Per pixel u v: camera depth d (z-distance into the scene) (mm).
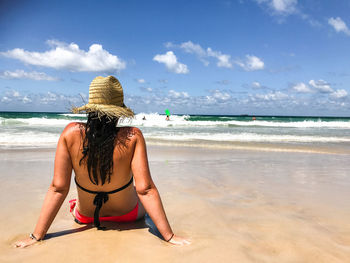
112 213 2480
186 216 2943
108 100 2201
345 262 1980
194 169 5832
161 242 2197
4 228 2486
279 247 2197
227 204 3414
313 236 2451
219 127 26531
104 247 2057
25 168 5500
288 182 4773
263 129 24062
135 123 28812
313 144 12242
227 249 2111
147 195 2229
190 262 1883
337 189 4320
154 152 8492
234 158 7629
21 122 24578
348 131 23172
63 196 2244
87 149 2113
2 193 3674
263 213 3084
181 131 19375
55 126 20578
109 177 2178
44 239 2227
